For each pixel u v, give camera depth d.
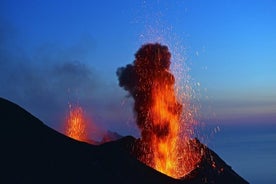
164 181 61.88
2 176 50.03
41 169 53.50
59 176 53.34
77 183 53.09
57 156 56.97
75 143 62.03
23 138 58.00
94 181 54.62
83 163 57.47
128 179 58.19
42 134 60.59
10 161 52.97
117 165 60.12
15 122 60.59
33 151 56.31
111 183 55.53
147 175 61.25
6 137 57.06
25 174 51.53
